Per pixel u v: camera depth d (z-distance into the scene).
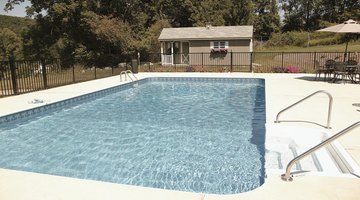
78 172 4.91
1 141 6.45
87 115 8.68
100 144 6.18
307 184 3.41
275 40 46.06
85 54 28.83
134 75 16.41
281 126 5.90
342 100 8.49
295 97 9.09
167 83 15.23
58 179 3.71
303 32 49.09
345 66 11.49
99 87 12.25
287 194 3.21
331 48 33.88
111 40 27.30
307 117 6.67
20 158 5.52
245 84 14.28
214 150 5.73
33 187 3.51
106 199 3.20
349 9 55.88
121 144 6.16
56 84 12.63
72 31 29.94
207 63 24.58
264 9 54.72
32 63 11.66
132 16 33.25
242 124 7.49
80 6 28.02
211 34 24.41
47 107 8.98
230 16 43.97
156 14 38.94
